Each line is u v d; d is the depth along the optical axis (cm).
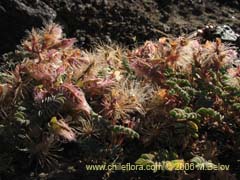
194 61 61
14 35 75
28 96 59
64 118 57
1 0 75
